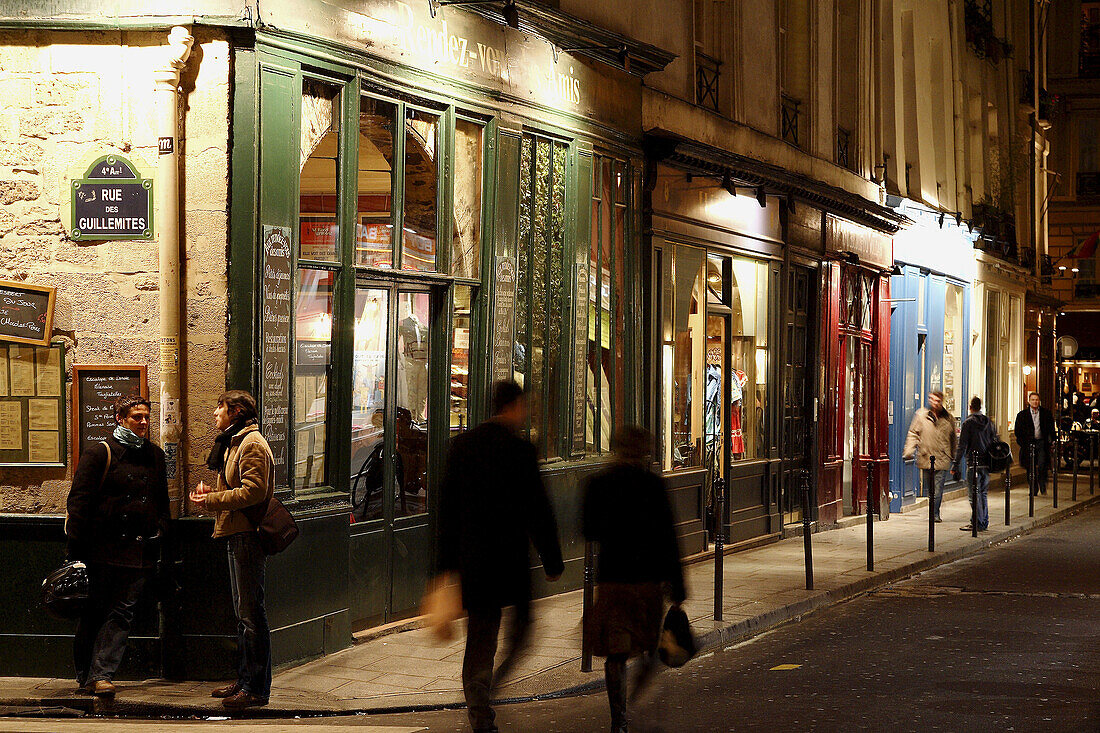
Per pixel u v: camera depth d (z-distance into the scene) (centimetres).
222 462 816
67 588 803
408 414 1091
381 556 1042
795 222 1828
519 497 698
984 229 2897
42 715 812
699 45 1639
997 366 3108
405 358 1083
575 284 1297
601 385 1362
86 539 830
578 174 1296
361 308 1020
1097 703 806
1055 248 4388
